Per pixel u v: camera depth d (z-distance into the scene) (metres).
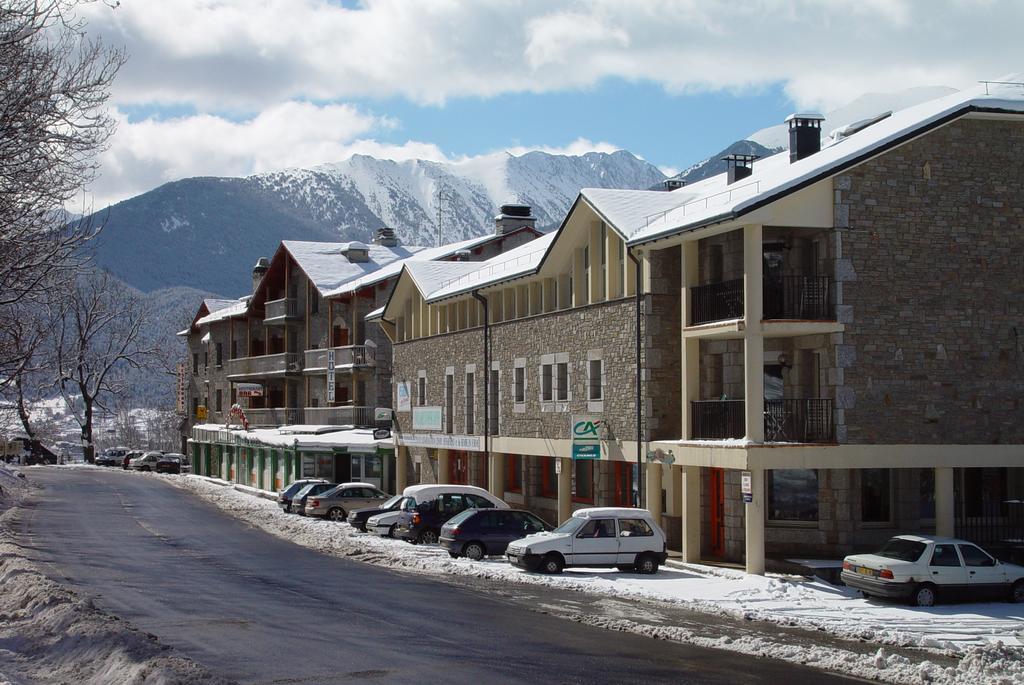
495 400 45.50
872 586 25.14
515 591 26.48
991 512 31.56
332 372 64.56
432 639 19.28
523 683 15.84
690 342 32.31
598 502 38.31
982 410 30.20
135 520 46.50
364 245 73.12
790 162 34.94
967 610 24.38
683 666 17.47
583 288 39.03
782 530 31.48
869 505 31.61
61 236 19.25
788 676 16.88
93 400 105.12
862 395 29.44
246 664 16.75
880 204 29.83
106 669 15.40
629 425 34.72
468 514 34.38
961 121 30.42
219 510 53.47
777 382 32.12
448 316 50.50
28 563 27.91
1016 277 30.69
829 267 29.84
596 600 25.16
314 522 46.62
